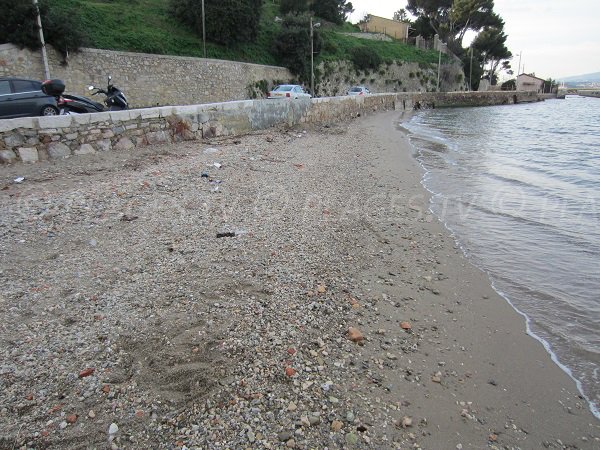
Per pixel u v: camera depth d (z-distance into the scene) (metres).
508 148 18.50
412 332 4.31
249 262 5.39
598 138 22.58
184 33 36.34
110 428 2.78
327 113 24.44
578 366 3.97
